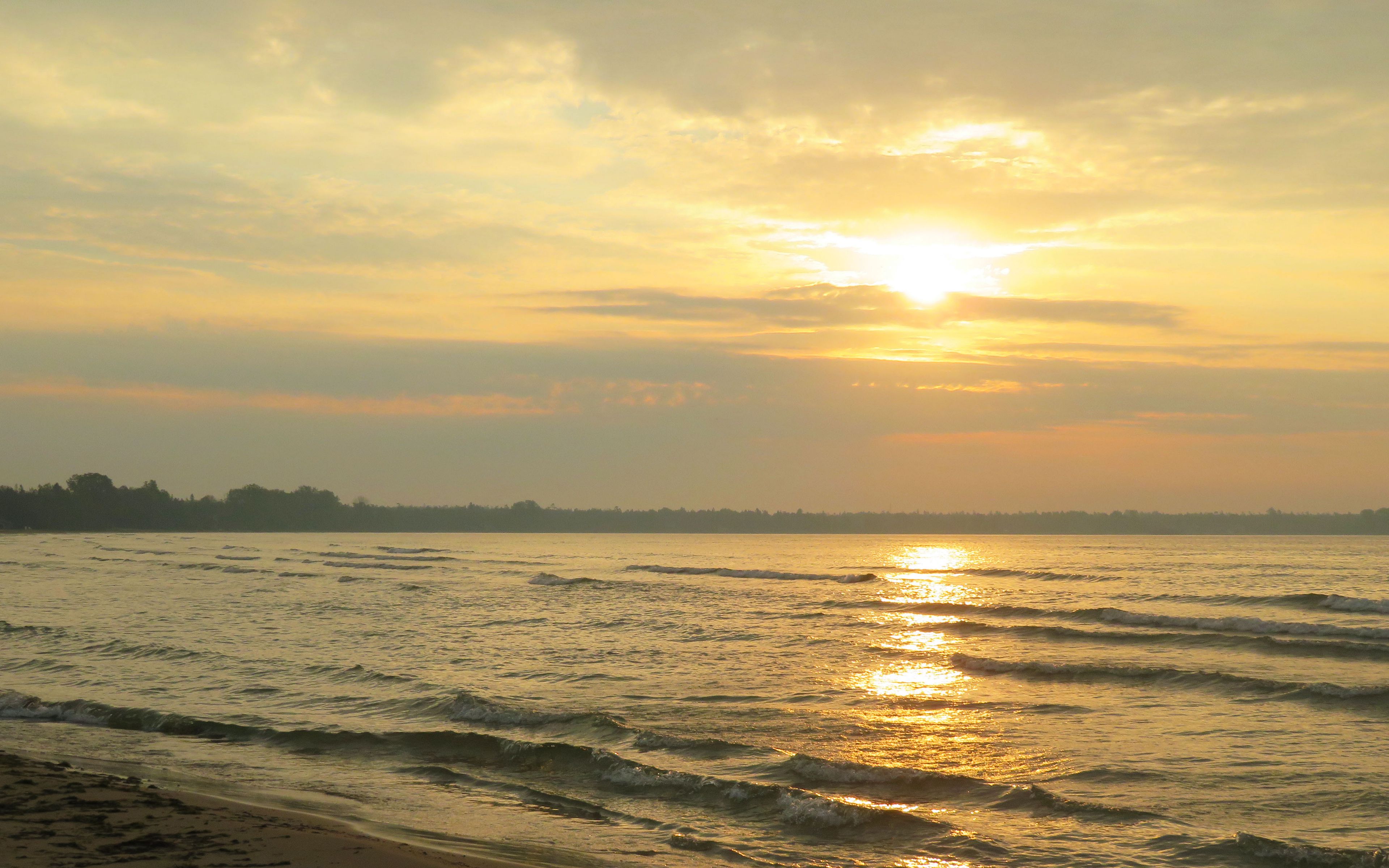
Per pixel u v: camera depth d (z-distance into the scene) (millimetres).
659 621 36344
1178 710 19453
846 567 87875
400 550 130875
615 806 13258
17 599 46562
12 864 9312
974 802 13234
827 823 12297
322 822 11867
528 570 74938
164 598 47000
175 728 17844
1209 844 11273
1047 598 48938
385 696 20922
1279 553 125812
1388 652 27344
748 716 18844
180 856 9875
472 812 12859
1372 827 12031
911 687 22000
